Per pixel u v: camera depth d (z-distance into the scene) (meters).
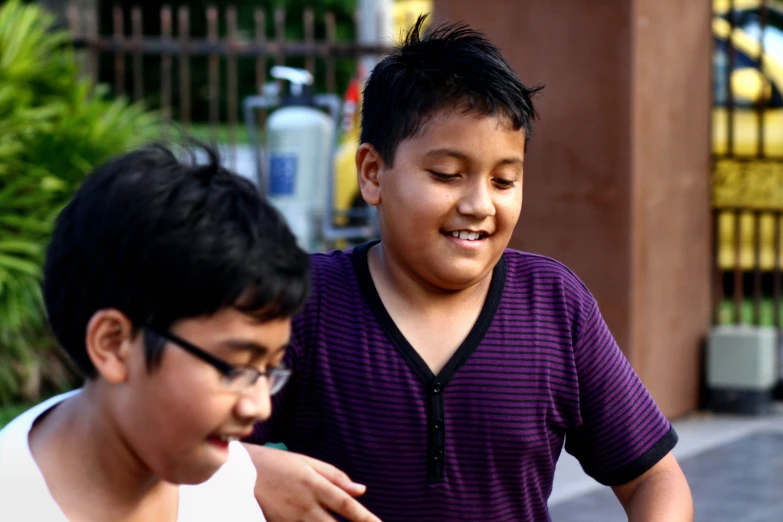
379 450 2.68
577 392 2.76
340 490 2.39
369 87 2.78
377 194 2.77
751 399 7.70
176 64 25.16
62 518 1.81
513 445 2.69
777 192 7.81
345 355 2.70
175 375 1.72
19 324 7.64
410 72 2.64
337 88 23.75
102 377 1.81
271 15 25.61
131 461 1.85
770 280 12.65
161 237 1.70
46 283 1.83
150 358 1.72
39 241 7.82
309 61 10.20
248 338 1.73
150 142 1.95
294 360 2.70
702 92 7.71
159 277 1.69
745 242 11.02
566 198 7.11
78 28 10.98
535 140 7.17
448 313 2.71
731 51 7.92
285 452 2.47
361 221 10.82
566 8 7.05
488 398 2.68
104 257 1.74
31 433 1.88
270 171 10.15
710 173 7.86
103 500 1.86
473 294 2.73
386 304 2.73
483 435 2.67
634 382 2.85
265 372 1.80
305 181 10.09
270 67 24.53
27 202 7.89
